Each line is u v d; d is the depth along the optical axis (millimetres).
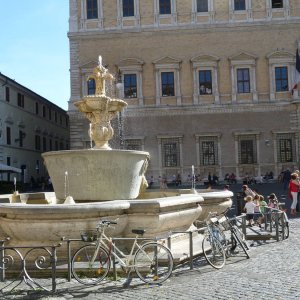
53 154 12992
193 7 54281
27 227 9930
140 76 54156
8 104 56094
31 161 63750
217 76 54031
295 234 15688
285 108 53281
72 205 9859
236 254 12133
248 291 8594
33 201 15852
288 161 53188
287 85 53594
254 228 16453
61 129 80375
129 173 13062
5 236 11055
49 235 9977
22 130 60812
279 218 15148
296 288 8734
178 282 9320
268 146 53219
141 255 9484
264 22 53500
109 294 8555
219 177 53312
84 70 54156
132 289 8828
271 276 9750
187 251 10969
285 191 37375
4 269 9477
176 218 11266
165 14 54406
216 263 10641
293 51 53562
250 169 53281
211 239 10758
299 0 53781
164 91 54219
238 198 21766
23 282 9273
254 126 53469
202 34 54156
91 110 14109
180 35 54281
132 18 54312
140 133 53875
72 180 12812
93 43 54406
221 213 14773
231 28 53875
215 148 53688
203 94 54000
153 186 52438
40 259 9422
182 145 53594
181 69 54250
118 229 10398
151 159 53562
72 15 54500
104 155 12594
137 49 54312
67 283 9211
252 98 53625
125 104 14500
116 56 54312
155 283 9148
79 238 9992
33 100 65750
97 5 54562
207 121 53719
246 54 53656
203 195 13852
